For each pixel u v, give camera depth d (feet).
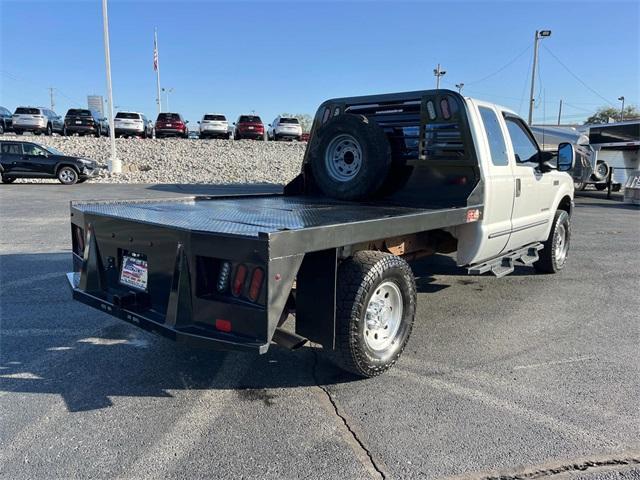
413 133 18.02
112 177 79.00
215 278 10.55
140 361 13.62
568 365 13.67
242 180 80.74
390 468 9.12
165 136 114.83
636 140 69.31
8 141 70.74
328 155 18.26
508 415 11.00
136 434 10.09
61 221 38.42
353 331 11.51
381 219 11.78
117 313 11.87
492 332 16.21
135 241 12.00
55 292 19.89
